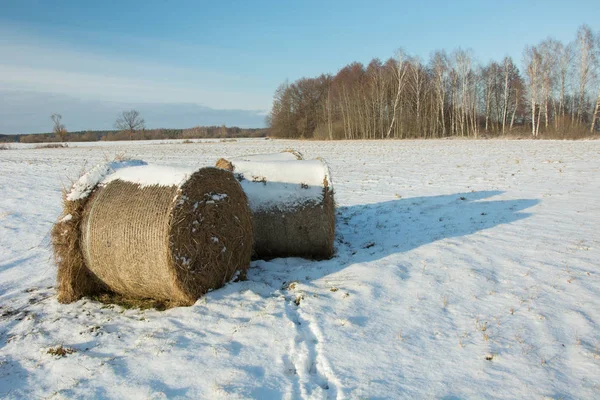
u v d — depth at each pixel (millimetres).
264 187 6922
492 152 25141
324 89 78062
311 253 6973
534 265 6062
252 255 7023
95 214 5371
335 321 4547
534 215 8945
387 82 59125
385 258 6652
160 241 4965
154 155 32344
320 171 6930
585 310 4633
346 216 9945
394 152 28672
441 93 56375
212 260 5500
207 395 3355
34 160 30109
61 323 4906
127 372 3754
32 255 7707
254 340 4211
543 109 57281
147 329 4664
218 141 72688
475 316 4609
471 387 3389
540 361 3721
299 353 3955
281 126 83438
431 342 4105
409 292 5289
